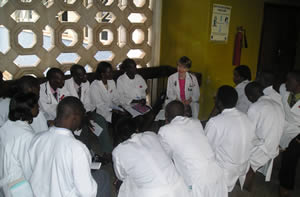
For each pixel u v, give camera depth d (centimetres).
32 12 378
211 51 460
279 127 280
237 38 486
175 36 493
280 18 596
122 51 461
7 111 253
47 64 390
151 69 491
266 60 603
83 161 180
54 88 318
